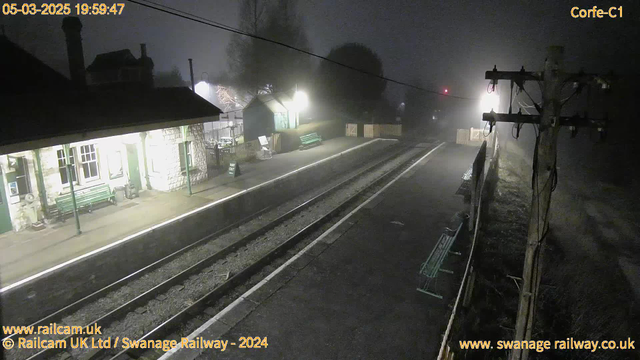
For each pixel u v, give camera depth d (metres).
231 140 29.38
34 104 12.59
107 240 11.80
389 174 22.47
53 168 13.52
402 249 12.05
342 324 8.45
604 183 22.94
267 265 11.81
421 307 9.07
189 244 14.02
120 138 15.86
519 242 12.96
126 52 19.20
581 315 9.70
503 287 10.36
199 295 10.34
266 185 18.27
